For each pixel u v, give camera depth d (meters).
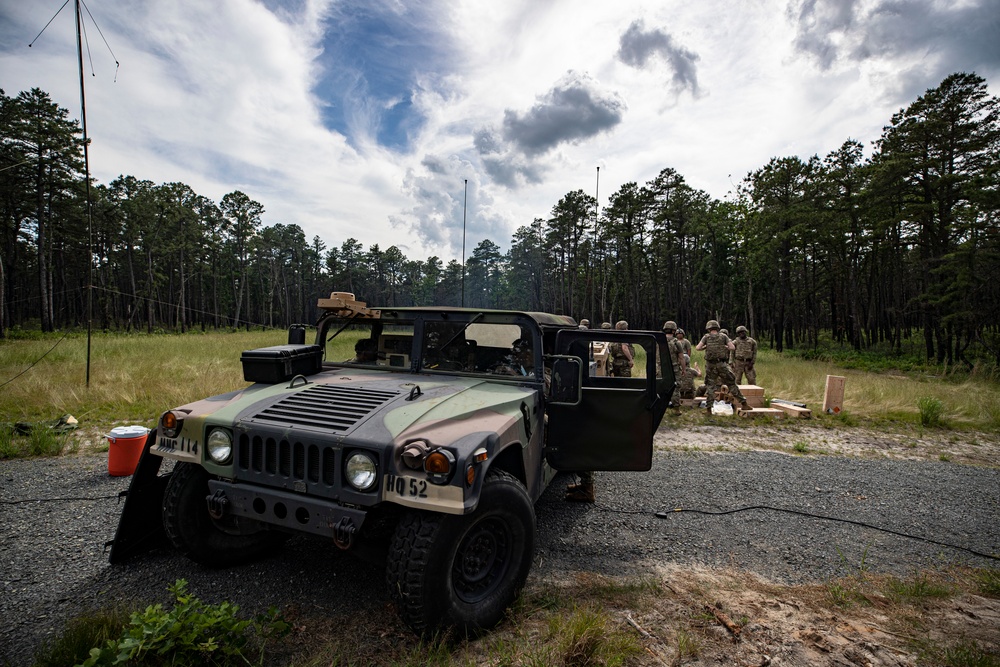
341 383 3.43
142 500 3.40
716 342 9.53
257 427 2.77
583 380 3.97
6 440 6.24
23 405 8.26
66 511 4.36
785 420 9.20
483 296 109.25
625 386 4.05
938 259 23.84
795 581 3.47
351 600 3.01
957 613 3.05
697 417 9.24
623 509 4.72
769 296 43.72
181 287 52.69
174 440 3.06
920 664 2.50
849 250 35.75
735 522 4.52
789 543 4.12
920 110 25.75
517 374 3.64
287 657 2.47
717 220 44.44
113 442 5.29
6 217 39.41
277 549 3.58
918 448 7.65
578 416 3.49
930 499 5.32
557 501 4.88
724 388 9.70
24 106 33.75
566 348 3.53
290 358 3.60
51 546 3.67
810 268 48.72
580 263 69.06
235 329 59.28
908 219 26.50
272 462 2.76
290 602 2.97
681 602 3.09
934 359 25.52
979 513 4.95
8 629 2.66
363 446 2.50
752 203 39.12
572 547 3.89
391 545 2.52
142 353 15.30
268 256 78.44
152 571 3.30
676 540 4.09
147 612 2.30
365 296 98.38
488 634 2.69
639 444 3.51
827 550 4.02
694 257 50.06
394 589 2.46
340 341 4.19
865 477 6.04
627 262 56.31
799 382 12.96
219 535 3.27
